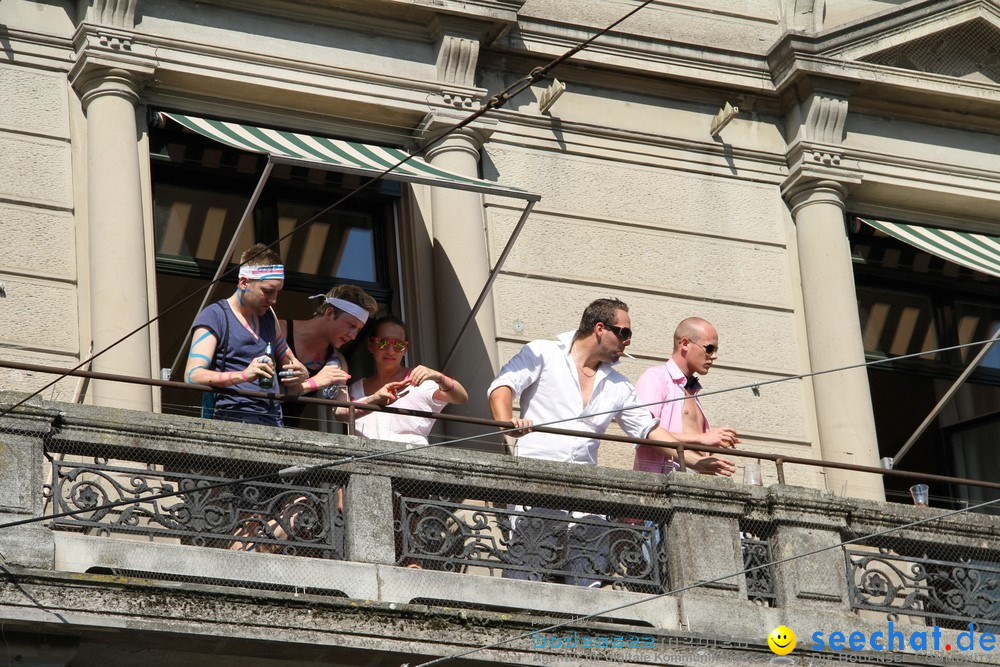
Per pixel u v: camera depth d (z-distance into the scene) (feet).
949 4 144.46
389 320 114.62
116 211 120.57
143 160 123.65
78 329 119.03
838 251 140.05
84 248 120.98
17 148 121.49
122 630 94.07
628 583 107.96
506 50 136.26
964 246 142.61
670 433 113.91
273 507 101.35
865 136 143.74
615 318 113.80
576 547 107.55
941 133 146.10
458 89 132.98
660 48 140.56
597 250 135.64
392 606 99.81
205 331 105.70
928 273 145.48
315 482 102.94
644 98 141.18
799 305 140.15
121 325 118.11
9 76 122.83
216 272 125.59
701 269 138.21
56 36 124.57
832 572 111.65
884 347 142.61
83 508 97.71
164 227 124.98
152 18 126.00
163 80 125.49
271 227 127.85
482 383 127.34
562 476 107.86
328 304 113.09
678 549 108.68
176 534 98.78
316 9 130.72
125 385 116.88
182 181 126.41
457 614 101.09
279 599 97.50
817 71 140.97
